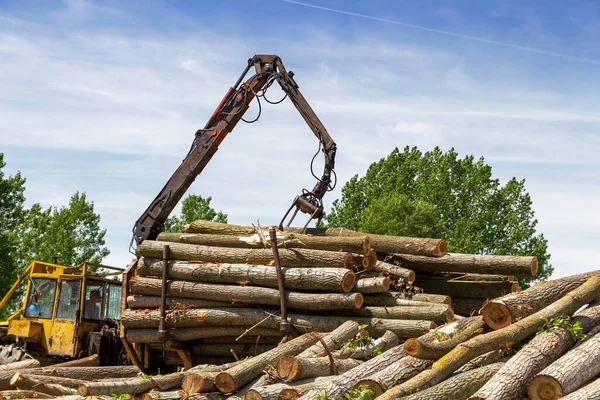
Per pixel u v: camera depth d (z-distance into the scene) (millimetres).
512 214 42094
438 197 43969
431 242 13766
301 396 9453
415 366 9445
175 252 14375
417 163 46031
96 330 17500
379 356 9938
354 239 13289
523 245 41688
